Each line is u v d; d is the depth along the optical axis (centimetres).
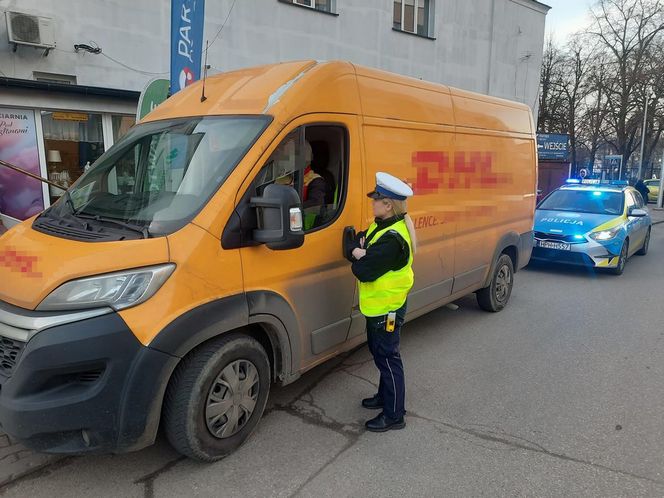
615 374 450
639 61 3488
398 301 335
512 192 616
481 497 280
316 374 442
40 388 246
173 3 604
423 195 454
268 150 308
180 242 272
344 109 365
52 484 286
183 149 325
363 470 303
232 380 302
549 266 969
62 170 757
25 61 781
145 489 284
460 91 516
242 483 290
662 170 2628
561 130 4094
